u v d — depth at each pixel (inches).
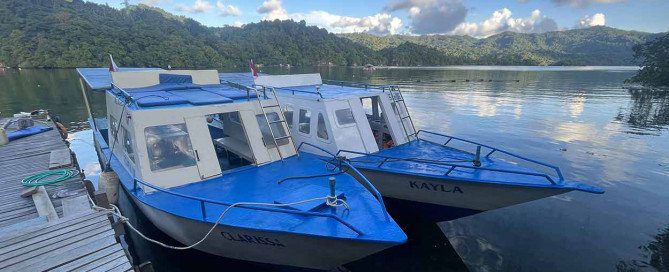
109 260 229.8
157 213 303.9
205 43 5679.1
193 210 283.9
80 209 303.1
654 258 364.2
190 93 423.2
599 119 1138.7
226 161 436.8
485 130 975.0
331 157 421.1
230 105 375.9
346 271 347.3
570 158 716.0
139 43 4478.3
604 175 613.3
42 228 266.2
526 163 691.4
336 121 436.8
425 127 1013.8
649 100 1609.3
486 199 370.9
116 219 306.5
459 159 434.6
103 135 603.8
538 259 365.4
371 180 423.5
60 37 4020.7
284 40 7450.8
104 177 378.0
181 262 341.7
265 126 397.1
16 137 569.9
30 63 3695.9
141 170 312.2
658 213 465.7
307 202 269.6
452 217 413.7
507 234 416.2
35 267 220.5
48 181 365.1
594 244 391.9
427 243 397.7
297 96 486.3
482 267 353.4
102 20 5108.3
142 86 461.7
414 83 2591.0
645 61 2503.7
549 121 1103.6
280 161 390.9
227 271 327.6
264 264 305.4
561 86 2365.9
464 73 4308.6
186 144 338.6
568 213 467.2
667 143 834.2
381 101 496.4
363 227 242.7
